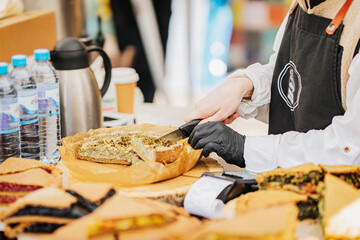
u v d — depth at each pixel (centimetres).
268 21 419
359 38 142
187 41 444
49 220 104
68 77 180
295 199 111
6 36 213
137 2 356
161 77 396
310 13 153
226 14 430
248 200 115
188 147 166
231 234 81
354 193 104
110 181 140
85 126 184
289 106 175
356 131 133
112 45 366
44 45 248
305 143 141
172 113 246
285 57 174
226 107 170
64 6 300
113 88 223
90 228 87
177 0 426
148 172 141
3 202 122
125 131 182
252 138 151
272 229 80
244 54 440
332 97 152
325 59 150
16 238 106
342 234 100
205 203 117
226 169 170
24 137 158
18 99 154
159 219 89
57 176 131
